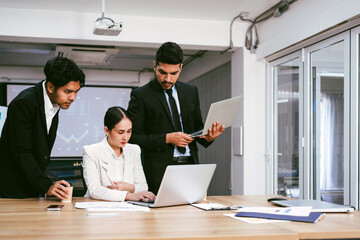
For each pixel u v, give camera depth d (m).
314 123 3.90
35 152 1.92
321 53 3.77
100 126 8.15
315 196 3.90
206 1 4.15
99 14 4.50
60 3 4.18
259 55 4.74
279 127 4.61
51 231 1.22
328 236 1.26
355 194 3.27
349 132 3.36
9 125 1.91
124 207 1.70
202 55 6.85
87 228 1.27
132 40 4.58
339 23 3.26
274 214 1.53
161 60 2.16
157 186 2.26
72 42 4.60
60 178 2.89
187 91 2.45
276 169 4.70
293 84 4.27
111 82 8.40
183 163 2.32
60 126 7.90
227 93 5.78
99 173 2.14
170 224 1.35
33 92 1.93
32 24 4.34
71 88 1.81
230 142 5.66
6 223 1.34
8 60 7.43
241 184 4.86
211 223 1.38
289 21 4.09
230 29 4.77
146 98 2.38
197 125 2.50
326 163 3.75
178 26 4.70
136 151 2.25
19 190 1.98
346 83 3.39
